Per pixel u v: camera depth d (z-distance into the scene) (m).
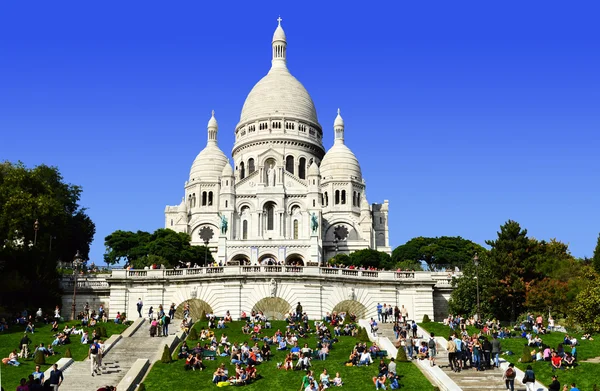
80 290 83.12
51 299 80.56
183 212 178.50
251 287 76.94
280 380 51.19
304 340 63.62
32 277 80.81
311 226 154.00
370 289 80.38
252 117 195.12
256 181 173.75
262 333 65.38
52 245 97.62
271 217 170.62
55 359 56.41
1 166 102.12
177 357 56.88
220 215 168.38
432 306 80.94
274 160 187.12
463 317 79.88
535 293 79.00
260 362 55.50
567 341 60.69
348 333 66.62
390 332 67.31
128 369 54.25
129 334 65.62
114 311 78.81
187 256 138.12
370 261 137.88
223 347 59.97
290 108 195.25
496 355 53.34
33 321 72.19
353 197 183.75
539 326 67.69
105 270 110.25
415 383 50.06
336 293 78.50
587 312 68.31
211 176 186.50
